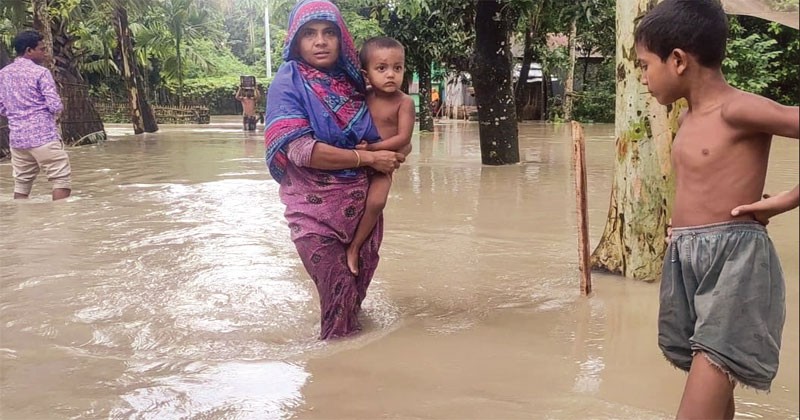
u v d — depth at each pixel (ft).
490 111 35.22
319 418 8.27
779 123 6.50
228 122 100.68
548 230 19.31
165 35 102.78
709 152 7.13
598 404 8.51
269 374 9.68
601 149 45.01
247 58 168.04
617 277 14.56
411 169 34.17
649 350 10.36
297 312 12.50
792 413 8.20
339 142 10.91
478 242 17.90
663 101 7.59
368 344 10.83
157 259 16.39
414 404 8.61
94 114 57.52
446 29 38.73
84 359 10.30
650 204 14.06
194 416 8.39
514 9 33.30
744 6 8.96
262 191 27.53
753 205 6.84
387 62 11.06
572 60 78.28
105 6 62.85
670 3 7.32
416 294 13.52
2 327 11.73
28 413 8.50
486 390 9.01
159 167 36.83
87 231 19.79
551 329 11.37
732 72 60.75
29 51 25.88
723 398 6.95
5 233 19.51
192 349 10.71
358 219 11.28
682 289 7.45
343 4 38.04
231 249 17.37
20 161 25.88
